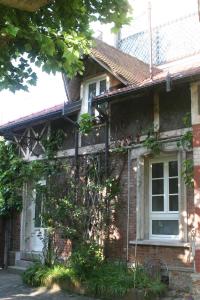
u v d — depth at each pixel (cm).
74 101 1392
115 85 1289
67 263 1231
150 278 1032
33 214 1539
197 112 1007
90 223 1214
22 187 1538
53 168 1397
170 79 1005
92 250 1140
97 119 1306
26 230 1535
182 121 1089
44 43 611
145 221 1154
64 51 635
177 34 1673
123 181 1209
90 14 698
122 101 1247
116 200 1209
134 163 1188
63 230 1210
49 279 1170
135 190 1173
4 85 696
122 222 1188
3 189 1579
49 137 1469
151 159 1182
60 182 1299
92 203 1231
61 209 1224
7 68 670
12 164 1555
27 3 478
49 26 671
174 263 1049
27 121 1478
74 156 1368
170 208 1120
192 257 1014
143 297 953
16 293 1117
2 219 1628
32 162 1477
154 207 1157
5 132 1599
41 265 1281
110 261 1171
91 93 1366
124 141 1217
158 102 1152
